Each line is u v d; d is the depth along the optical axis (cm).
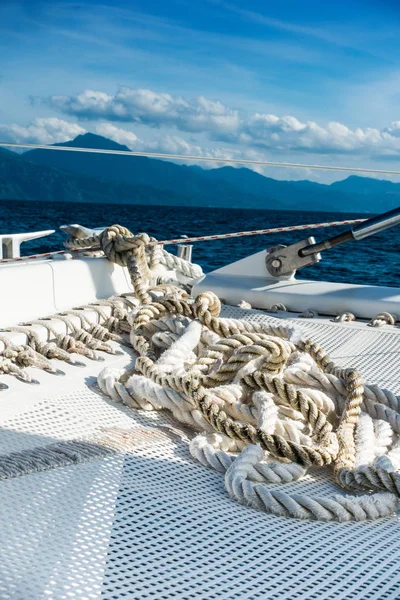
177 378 214
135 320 284
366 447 198
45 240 2356
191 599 124
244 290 362
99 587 125
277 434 203
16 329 260
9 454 175
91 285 329
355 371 228
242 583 131
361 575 136
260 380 216
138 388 220
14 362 244
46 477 168
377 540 153
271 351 230
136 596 124
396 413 218
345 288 351
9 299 281
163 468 184
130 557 137
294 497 163
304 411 208
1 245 350
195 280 393
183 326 279
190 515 158
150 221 8019
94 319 297
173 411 214
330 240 348
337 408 226
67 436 194
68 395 223
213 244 2666
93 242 345
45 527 145
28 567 129
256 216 13488
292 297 351
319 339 306
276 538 151
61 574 128
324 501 162
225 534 151
